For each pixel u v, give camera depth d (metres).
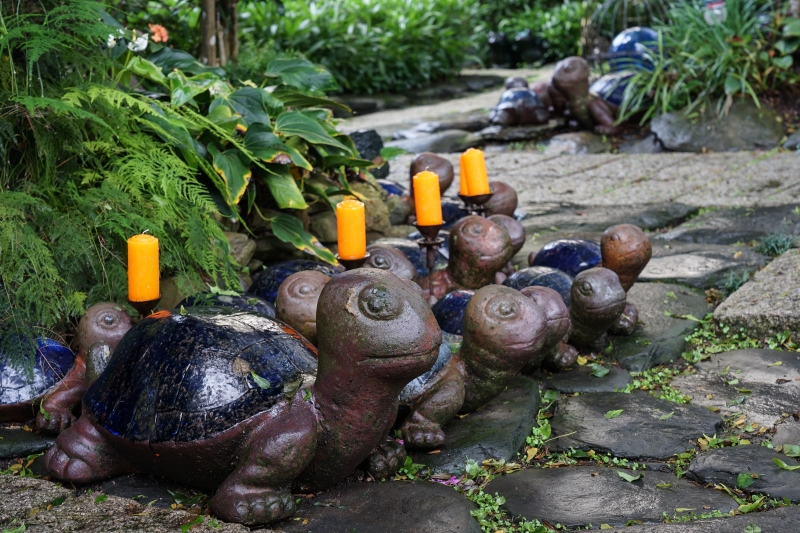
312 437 2.24
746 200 5.93
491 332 2.71
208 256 3.43
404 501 2.34
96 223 3.26
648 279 4.43
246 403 2.26
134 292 2.76
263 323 2.52
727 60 8.43
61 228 3.19
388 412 2.30
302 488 2.44
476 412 3.00
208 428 2.23
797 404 3.09
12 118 3.30
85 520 2.23
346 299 2.15
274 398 2.28
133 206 3.41
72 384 2.86
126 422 2.36
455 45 13.96
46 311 3.00
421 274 3.98
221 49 5.33
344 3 13.52
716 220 5.48
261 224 4.16
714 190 6.30
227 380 2.29
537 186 6.84
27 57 3.24
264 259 4.19
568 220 5.67
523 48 16.44
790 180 6.38
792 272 4.18
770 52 8.52
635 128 8.79
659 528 2.21
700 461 2.65
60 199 3.39
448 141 8.70
